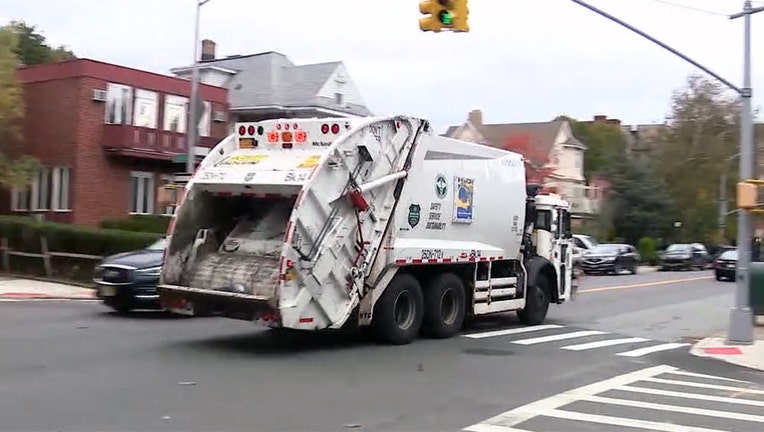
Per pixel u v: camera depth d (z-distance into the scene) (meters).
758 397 10.70
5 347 12.23
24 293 21.11
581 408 9.55
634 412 9.41
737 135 65.12
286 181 12.59
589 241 45.75
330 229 12.73
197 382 10.18
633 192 60.25
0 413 8.22
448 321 15.34
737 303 16.50
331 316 12.80
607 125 83.69
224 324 16.03
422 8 14.82
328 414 8.72
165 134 36.12
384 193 13.68
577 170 71.62
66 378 10.09
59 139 34.09
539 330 17.33
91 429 7.74
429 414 8.91
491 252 16.36
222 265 13.20
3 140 33.38
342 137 12.93
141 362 11.44
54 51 62.12
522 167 17.34
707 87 65.62
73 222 33.59
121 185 35.34
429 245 14.59
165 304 13.36
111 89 34.69
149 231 32.69
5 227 26.56
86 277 24.19
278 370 11.26
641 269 52.47
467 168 15.62
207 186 13.55
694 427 8.74
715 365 13.67
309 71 48.34
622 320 20.38
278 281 12.10
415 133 14.24
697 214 64.88
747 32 16.67
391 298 13.84
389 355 12.96
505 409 9.31
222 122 39.62
